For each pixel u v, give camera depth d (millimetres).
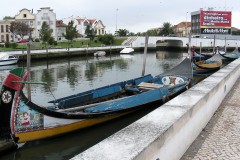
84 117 13258
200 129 7516
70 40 90875
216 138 7066
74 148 12617
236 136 7176
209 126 8023
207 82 10117
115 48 83812
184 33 132750
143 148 4285
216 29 99375
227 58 49969
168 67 50219
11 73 10773
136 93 17891
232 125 8070
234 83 15180
